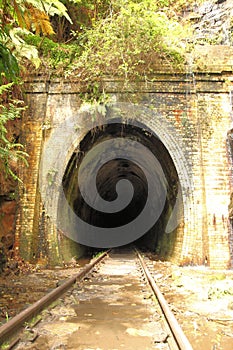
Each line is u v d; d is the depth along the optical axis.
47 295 5.76
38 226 11.17
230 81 11.52
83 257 16.27
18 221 11.00
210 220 10.84
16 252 10.77
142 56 11.38
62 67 11.70
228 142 11.24
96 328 4.60
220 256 10.59
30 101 11.67
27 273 9.57
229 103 11.45
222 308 5.72
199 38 16.06
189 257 10.77
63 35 13.69
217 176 11.11
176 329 3.95
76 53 11.70
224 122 11.37
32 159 11.39
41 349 3.79
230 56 11.58
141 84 11.48
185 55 11.53
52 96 11.71
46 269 10.49
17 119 11.28
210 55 11.58
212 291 6.89
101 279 9.05
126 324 4.79
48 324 4.77
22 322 4.52
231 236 10.74
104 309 5.68
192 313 5.37
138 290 7.47
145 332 4.43
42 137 11.52
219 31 16.17
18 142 11.33
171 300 6.36
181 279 8.43
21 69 11.08
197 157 11.26
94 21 12.08
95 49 11.59
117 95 11.47
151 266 11.62
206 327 4.67
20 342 3.99
